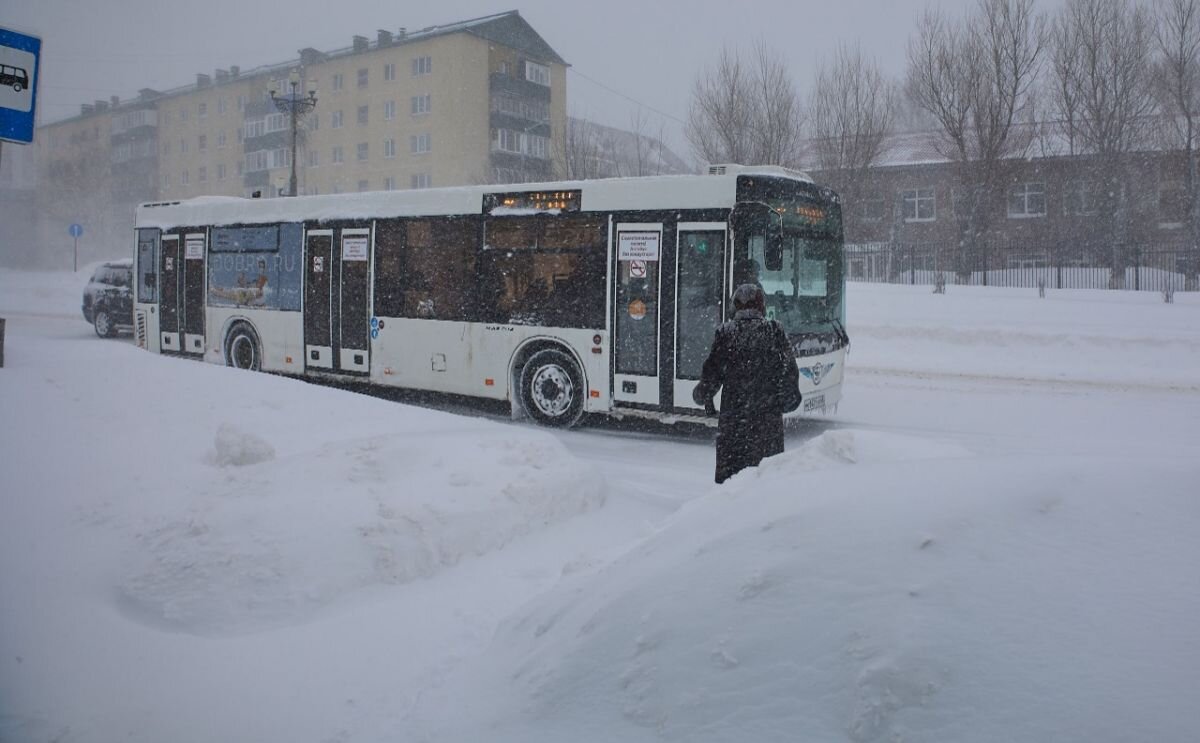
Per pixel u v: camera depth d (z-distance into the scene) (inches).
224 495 223.9
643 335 441.1
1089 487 112.3
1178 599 92.7
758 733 97.3
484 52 2516.0
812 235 452.4
